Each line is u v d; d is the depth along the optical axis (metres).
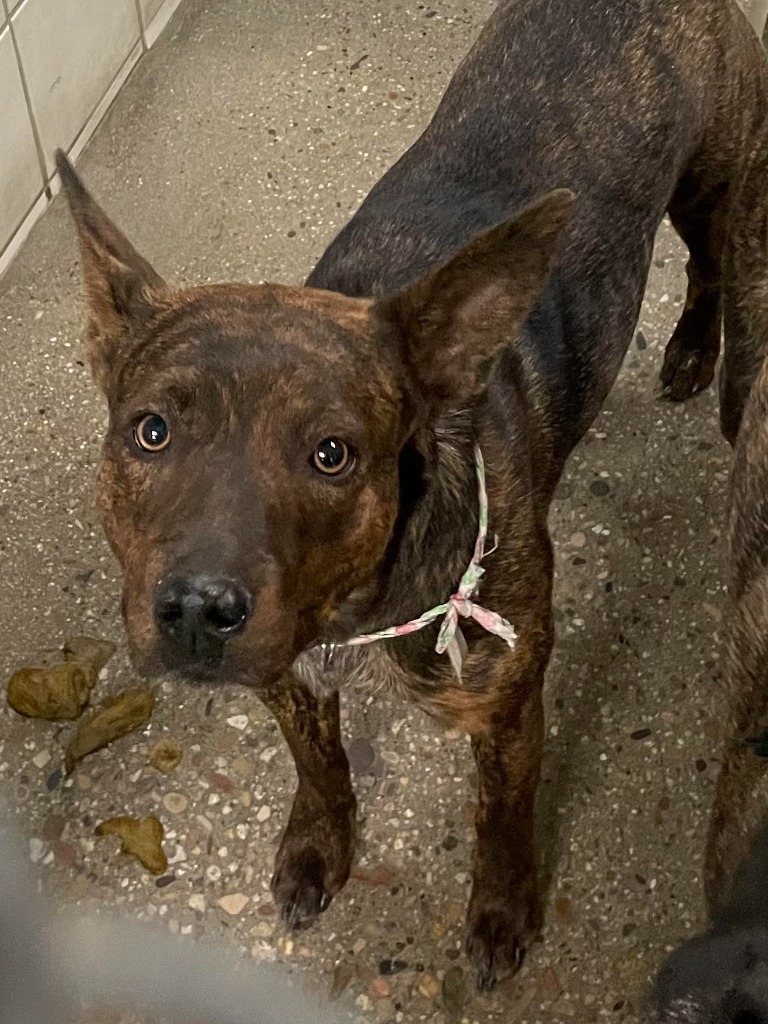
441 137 0.72
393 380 0.52
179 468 0.48
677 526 0.87
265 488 0.47
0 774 0.79
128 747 0.80
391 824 0.76
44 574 0.87
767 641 0.53
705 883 0.54
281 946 0.73
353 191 1.07
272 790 0.78
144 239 1.04
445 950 0.72
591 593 0.84
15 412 0.95
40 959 0.73
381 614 0.56
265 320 0.50
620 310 0.72
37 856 0.76
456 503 0.56
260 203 1.06
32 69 1.00
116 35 1.11
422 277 0.51
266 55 1.16
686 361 0.91
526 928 0.71
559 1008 0.70
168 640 0.47
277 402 0.48
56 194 1.07
